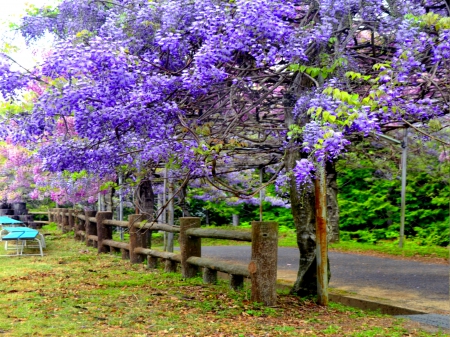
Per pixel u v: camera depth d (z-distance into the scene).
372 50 5.92
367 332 5.30
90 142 6.03
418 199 18.28
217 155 5.65
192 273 8.41
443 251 13.83
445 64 4.98
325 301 6.77
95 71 4.98
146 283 7.91
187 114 5.95
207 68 5.08
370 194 18.59
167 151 5.59
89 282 7.95
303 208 7.14
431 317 6.12
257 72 5.80
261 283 6.54
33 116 5.38
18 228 12.15
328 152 4.91
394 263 11.72
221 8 5.40
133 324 5.50
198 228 8.30
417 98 5.41
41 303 6.40
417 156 15.41
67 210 16.55
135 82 5.21
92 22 7.00
